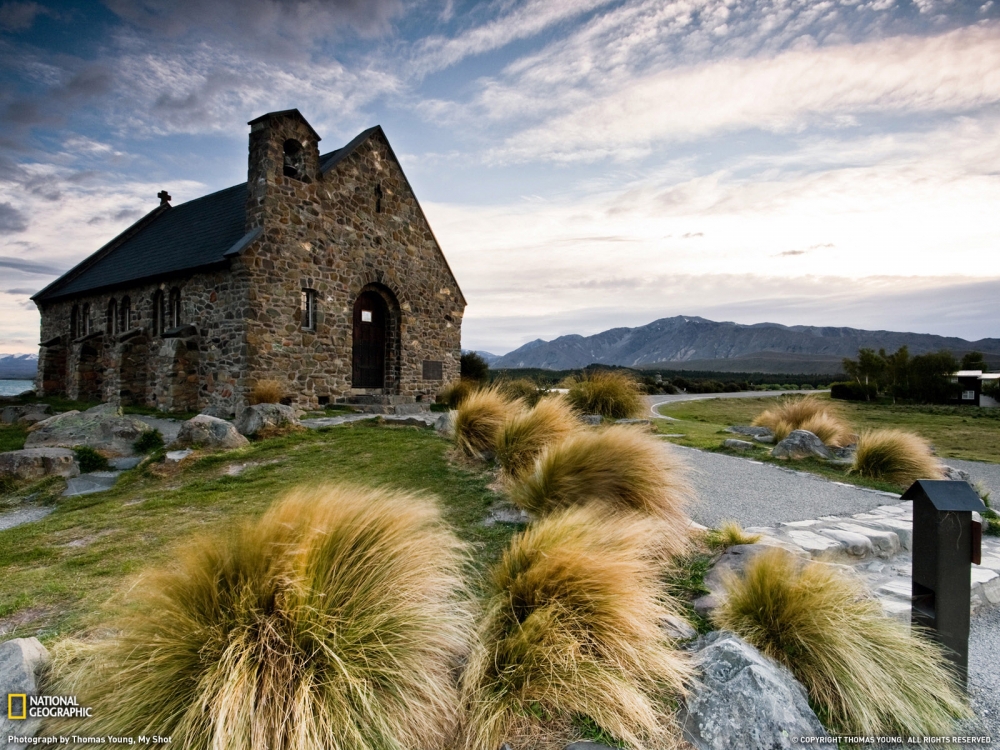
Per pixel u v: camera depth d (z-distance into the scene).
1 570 5.02
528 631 3.25
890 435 9.42
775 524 6.10
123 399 16.67
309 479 7.80
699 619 3.94
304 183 15.23
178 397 15.03
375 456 8.98
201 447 9.48
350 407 15.67
